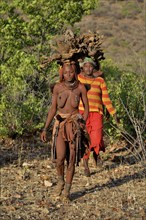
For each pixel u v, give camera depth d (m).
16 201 8.79
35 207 8.52
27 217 8.05
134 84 13.21
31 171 10.66
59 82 8.63
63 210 8.36
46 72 14.05
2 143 12.88
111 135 12.85
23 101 13.59
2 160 11.48
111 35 40.72
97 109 10.21
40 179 10.12
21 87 13.61
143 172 10.42
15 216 8.10
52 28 14.62
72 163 8.55
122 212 8.20
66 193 8.68
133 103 12.73
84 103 8.65
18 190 9.42
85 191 9.33
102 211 8.29
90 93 10.17
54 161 8.68
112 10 49.72
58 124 8.53
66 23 14.33
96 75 10.31
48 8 14.30
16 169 10.80
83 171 10.63
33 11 14.35
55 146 8.56
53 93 8.63
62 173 8.84
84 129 8.55
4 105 13.01
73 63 8.53
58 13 14.33
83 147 8.56
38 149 12.47
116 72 15.58
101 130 10.23
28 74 13.91
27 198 8.98
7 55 14.84
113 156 11.71
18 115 13.16
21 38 14.41
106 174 10.42
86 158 10.16
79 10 14.46
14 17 14.66
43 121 13.57
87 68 10.16
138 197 8.95
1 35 14.54
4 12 14.70
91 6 14.50
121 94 12.96
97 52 10.11
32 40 14.39
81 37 9.67
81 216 8.09
